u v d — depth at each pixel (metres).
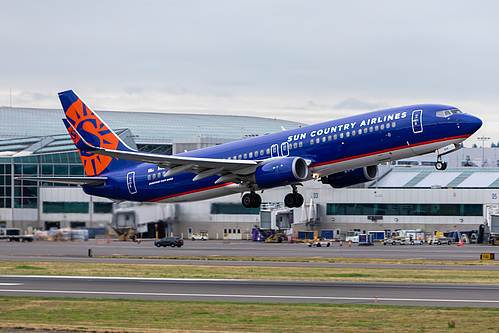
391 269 93.44
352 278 80.12
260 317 51.84
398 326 48.12
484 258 115.44
